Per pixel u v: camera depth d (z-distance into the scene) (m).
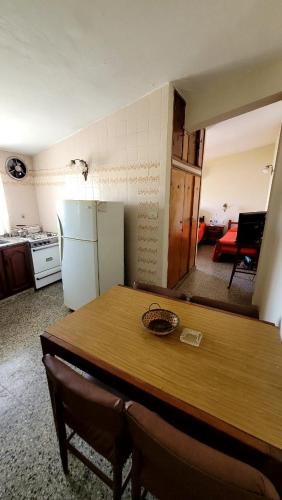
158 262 2.58
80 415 0.80
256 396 0.76
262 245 2.55
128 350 0.98
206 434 0.70
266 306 2.09
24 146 3.22
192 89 2.21
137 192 2.54
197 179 3.57
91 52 1.61
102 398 0.67
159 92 2.11
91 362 0.92
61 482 1.08
